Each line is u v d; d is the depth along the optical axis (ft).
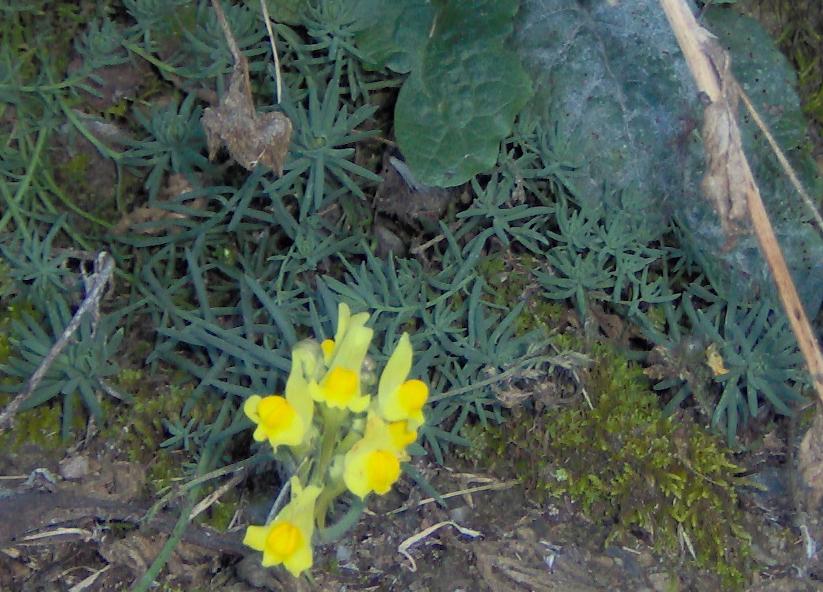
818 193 0.93
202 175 0.85
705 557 0.77
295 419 0.60
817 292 0.91
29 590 0.69
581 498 0.79
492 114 0.85
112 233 0.83
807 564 0.78
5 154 0.81
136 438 0.76
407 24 0.86
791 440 0.81
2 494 0.71
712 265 0.88
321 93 0.86
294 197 0.86
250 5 0.84
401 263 0.83
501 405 0.81
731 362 0.81
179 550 0.72
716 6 0.94
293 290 0.80
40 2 0.83
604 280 0.84
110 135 0.85
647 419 0.81
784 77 0.94
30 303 0.78
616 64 0.91
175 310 0.79
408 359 0.61
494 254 0.87
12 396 0.73
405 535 0.76
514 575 0.75
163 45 0.85
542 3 0.93
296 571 0.57
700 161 0.89
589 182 0.89
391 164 0.89
